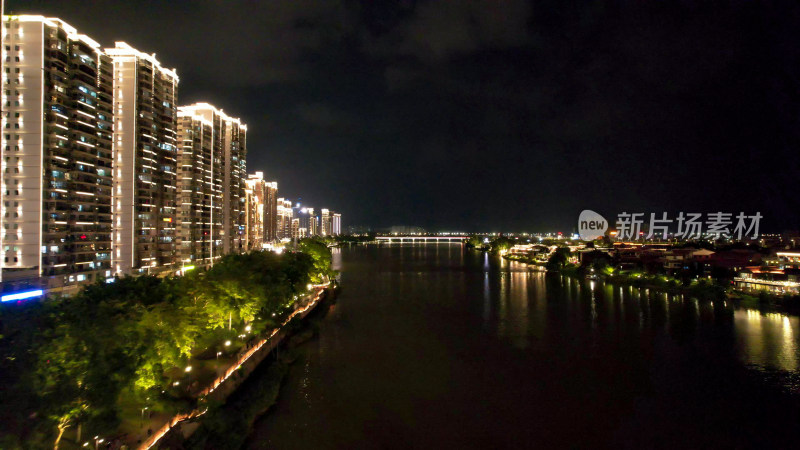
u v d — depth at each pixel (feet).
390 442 187.83
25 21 409.28
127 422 166.09
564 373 265.95
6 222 406.41
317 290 513.45
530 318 406.21
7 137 407.44
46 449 126.62
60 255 424.87
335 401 224.94
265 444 184.03
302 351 304.09
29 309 181.16
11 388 124.57
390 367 273.95
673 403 226.58
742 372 267.59
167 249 577.84
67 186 436.35
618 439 193.26
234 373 224.94
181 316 200.03
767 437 195.52
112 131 501.56
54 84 421.59
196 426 176.35
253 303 278.46
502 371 268.62
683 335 346.54
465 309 446.19
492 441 190.29
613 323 385.29
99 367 137.59
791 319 397.19
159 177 567.59
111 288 260.01
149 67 544.62
